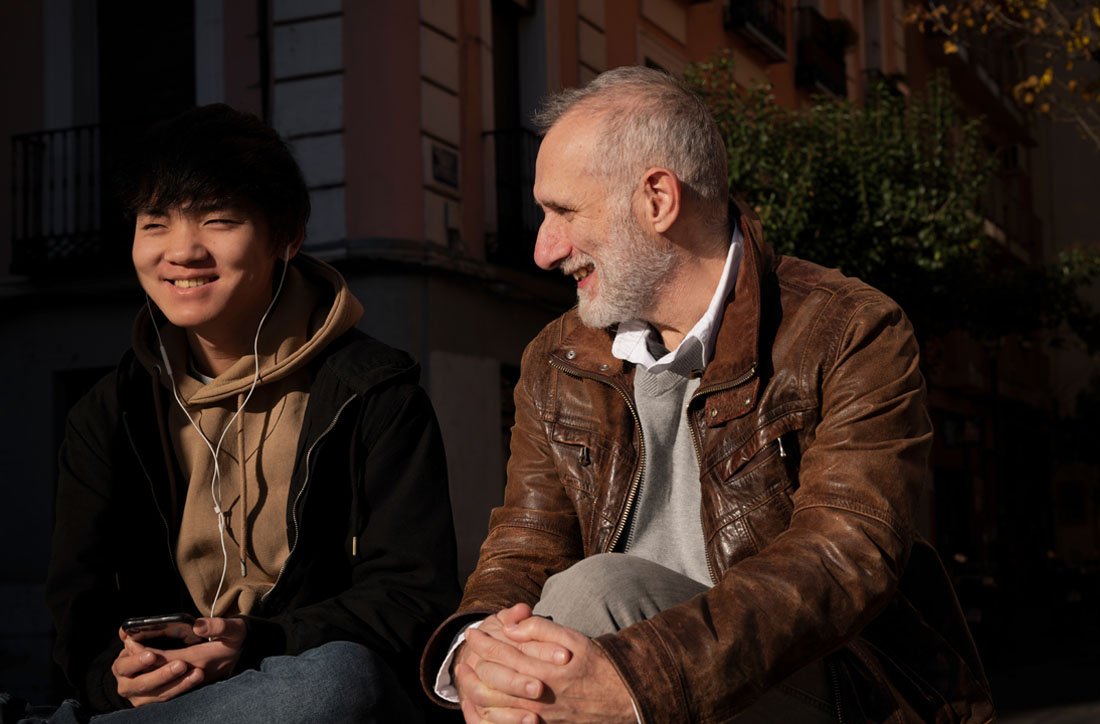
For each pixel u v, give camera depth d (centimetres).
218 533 230
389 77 1035
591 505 206
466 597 204
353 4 1040
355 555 228
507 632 164
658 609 172
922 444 184
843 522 171
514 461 221
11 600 953
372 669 193
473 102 1141
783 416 190
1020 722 774
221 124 229
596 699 155
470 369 1123
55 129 1127
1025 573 2311
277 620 206
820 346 189
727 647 157
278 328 238
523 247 1159
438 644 187
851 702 185
